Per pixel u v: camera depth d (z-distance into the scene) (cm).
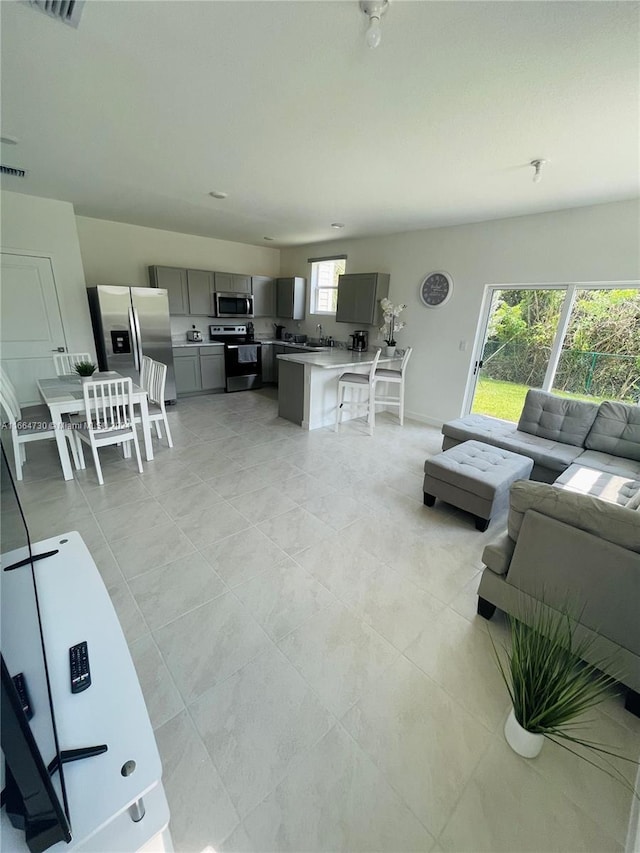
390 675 152
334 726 132
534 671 118
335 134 218
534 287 378
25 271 396
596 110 176
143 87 176
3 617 76
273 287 663
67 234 408
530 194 302
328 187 315
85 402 285
